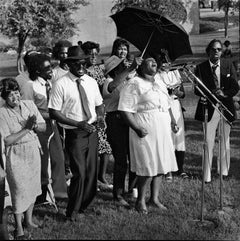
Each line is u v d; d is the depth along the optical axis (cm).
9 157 500
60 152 605
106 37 2038
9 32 1580
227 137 713
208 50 685
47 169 577
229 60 696
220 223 548
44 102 587
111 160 831
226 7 2319
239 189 673
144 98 544
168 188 670
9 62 1995
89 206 595
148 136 547
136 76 561
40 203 586
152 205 593
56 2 1599
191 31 2306
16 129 501
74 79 541
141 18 583
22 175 502
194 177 733
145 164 550
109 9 2041
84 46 644
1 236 484
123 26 611
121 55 618
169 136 561
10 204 500
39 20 1583
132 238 479
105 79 625
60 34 1638
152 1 1509
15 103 502
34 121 498
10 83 500
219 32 2406
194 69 684
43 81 595
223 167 717
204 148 558
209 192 655
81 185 540
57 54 638
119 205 606
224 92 678
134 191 641
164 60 611
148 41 583
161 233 501
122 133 606
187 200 624
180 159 729
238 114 1143
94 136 555
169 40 594
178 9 1573
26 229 521
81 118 544
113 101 605
